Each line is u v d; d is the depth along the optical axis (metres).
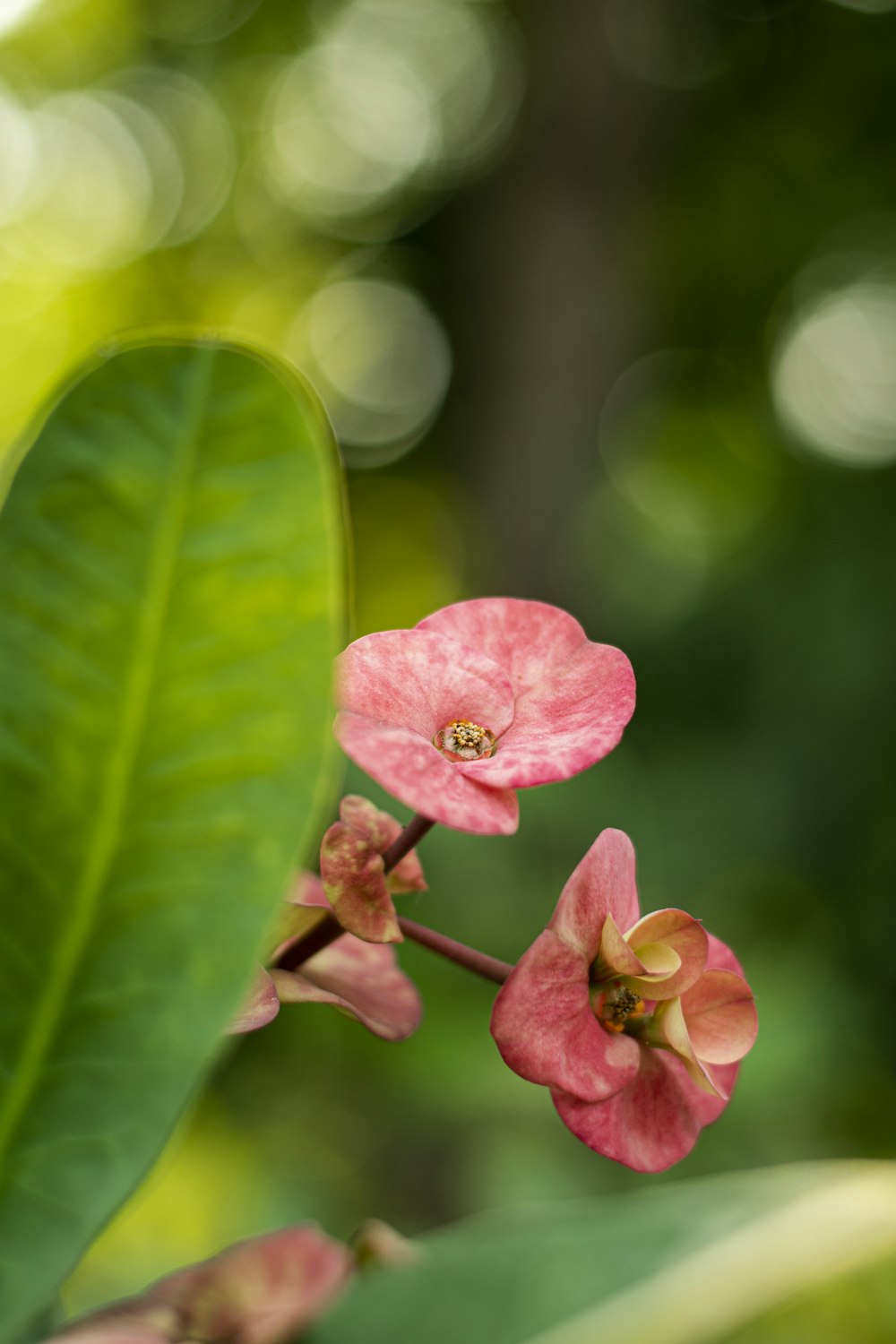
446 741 1.03
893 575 7.34
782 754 6.90
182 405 0.66
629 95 8.47
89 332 10.90
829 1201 0.77
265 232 12.38
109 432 0.66
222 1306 0.89
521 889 4.55
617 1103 1.05
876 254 11.38
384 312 12.95
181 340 0.67
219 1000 0.64
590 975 1.07
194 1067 0.64
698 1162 4.18
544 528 7.91
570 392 8.09
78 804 0.65
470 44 12.34
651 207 9.58
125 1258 3.42
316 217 12.50
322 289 12.36
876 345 11.78
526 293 8.22
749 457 11.07
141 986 0.65
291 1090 4.94
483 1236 0.80
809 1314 1.87
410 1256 0.95
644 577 7.77
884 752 6.81
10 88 11.80
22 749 0.65
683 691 7.45
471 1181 4.38
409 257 12.34
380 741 0.93
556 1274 0.77
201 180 12.39
